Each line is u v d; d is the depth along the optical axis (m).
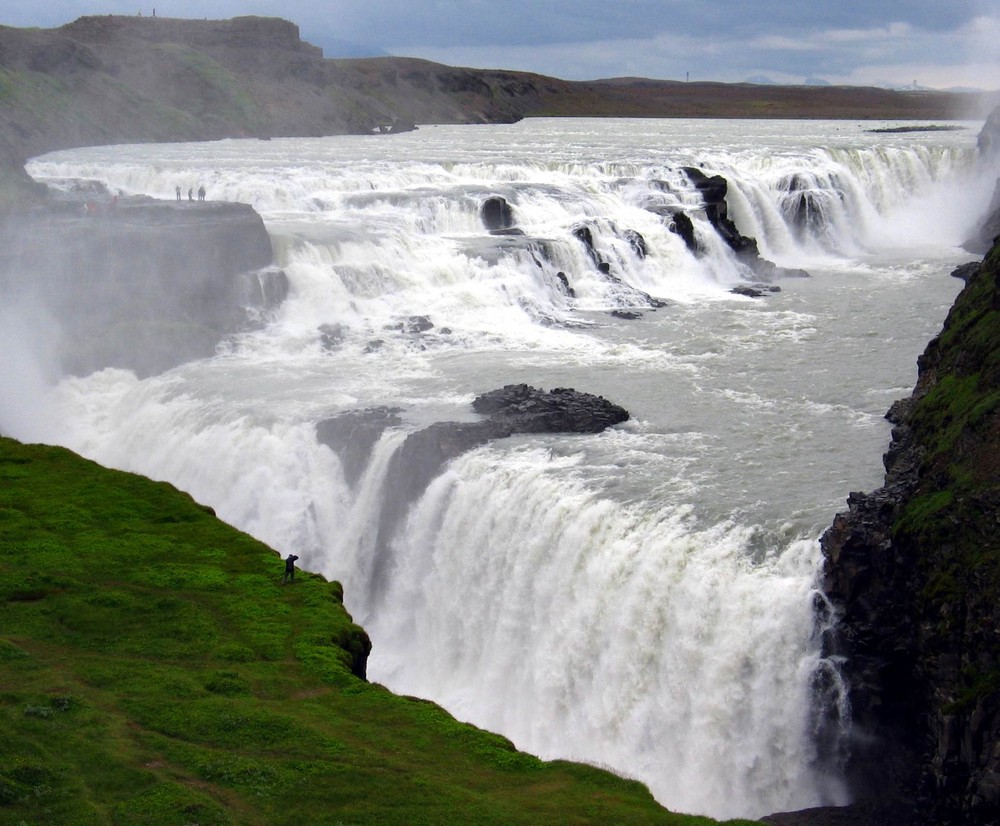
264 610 47.72
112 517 56.53
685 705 46.66
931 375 58.66
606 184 111.19
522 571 52.69
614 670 48.59
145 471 68.00
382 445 60.59
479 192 104.56
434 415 63.75
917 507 44.62
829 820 41.62
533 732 50.94
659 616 47.62
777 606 44.81
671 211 103.25
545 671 51.19
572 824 34.16
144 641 44.88
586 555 50.56
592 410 62.09
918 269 101.19
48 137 168.50
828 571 44.66
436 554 56.62
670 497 51.72
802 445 57.84
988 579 40.41
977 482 43.59
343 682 42.69
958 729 39.66
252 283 81.81
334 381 71.50
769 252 110.62
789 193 111.44
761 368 71.50
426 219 98.25
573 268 93.12
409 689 54.84
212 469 65.19
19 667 42.09
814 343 77.00
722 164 119.25
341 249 86.62
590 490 52.84
